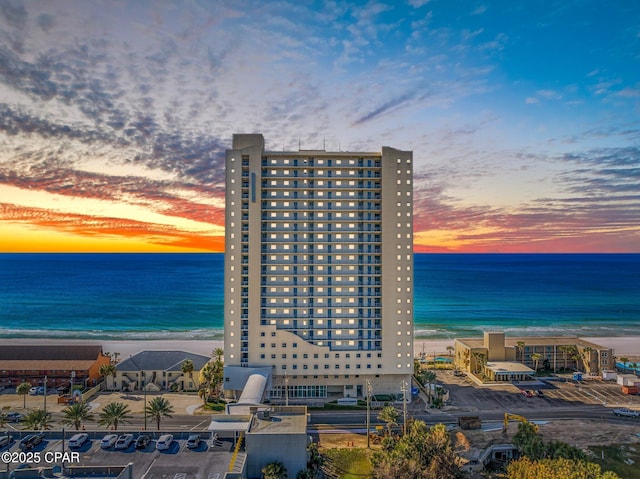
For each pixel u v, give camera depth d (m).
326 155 96.75
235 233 92.69
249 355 91.81
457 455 65.00
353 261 96.31
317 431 76.44
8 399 92.50
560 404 90.94
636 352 147.12
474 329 186.38
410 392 92.31
